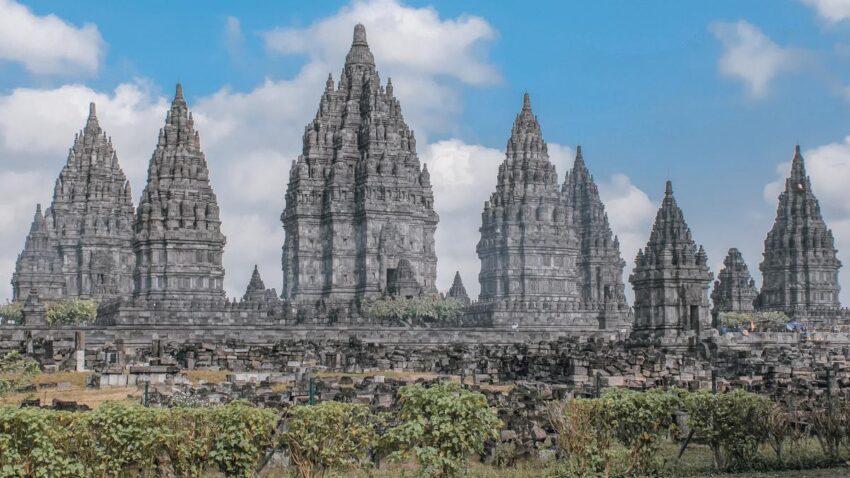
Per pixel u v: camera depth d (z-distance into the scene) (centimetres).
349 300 15462
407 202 16038
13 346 8050
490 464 3909
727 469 3691
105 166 19338
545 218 17750
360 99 17088
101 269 18662
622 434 3484
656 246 10088
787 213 19612
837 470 3678
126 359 7550
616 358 8069
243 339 9969
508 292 17538
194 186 14562
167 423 3023
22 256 18750
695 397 3697
